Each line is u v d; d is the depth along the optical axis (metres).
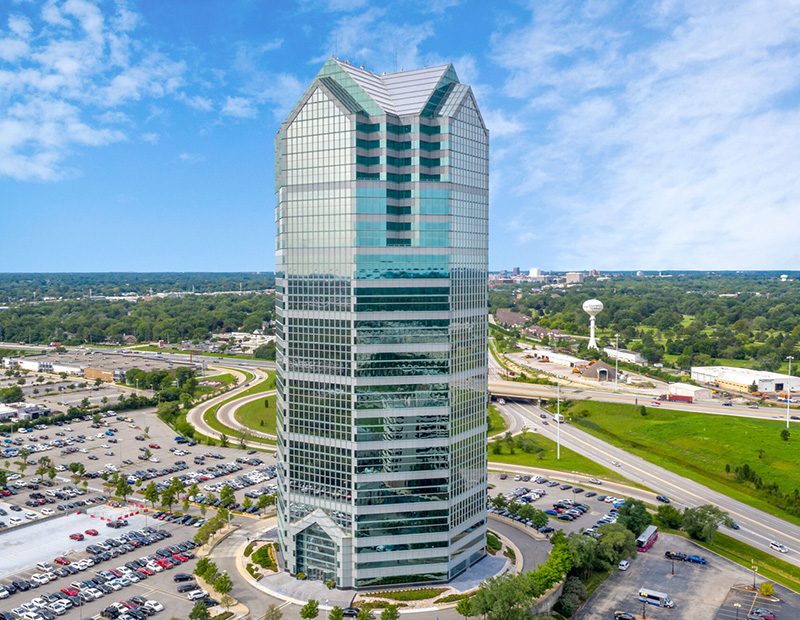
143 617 151.62
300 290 166.12
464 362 171.00
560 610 161.88
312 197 164.50
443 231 163.25
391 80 178.12
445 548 165.88
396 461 162.50
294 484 169.75
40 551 190.00
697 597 169.38
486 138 180.38
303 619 147.62
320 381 164.50
